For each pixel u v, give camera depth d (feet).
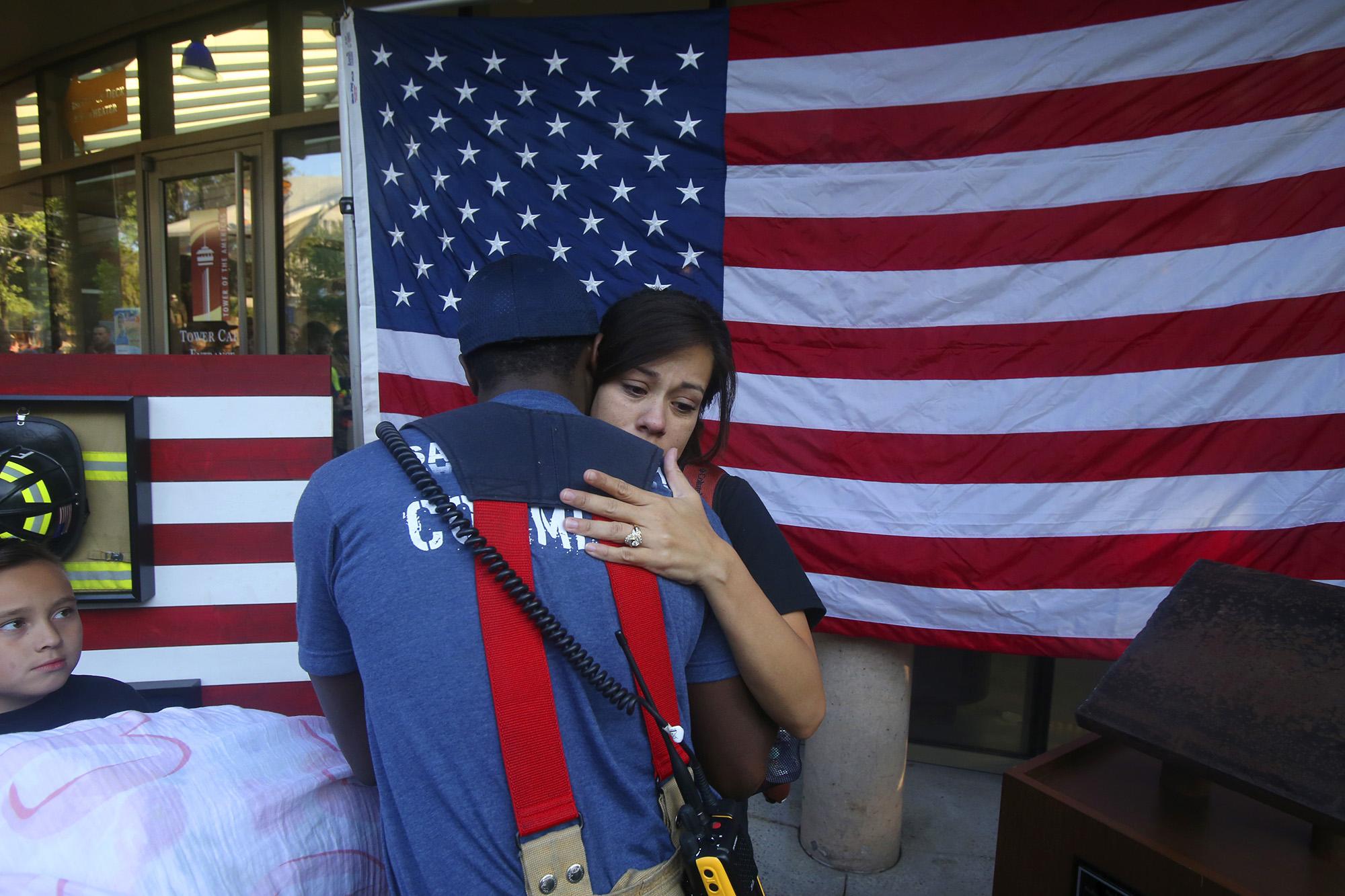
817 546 8.70
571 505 3.16
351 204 9.34
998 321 8.14
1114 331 7.83
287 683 7.33
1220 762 3.72
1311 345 7.29
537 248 9.30
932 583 8.40
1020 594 8.19
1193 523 7.69
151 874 3.43
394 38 9.57
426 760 2.91
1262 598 4.24
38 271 19.90
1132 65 7.64
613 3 12.06
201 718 4.32
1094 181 7.81
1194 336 7.61
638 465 3.49
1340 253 7.14
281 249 16.53
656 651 3.18
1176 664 4.19
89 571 6.87
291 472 7.18
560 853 2.90
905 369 8.41
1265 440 7.45
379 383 9.68
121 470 6.83
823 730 9.18
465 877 2.90
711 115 8.84
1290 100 7.23
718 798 3.74
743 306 8.83
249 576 7.21
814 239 8.61
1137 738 4.00
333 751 4.46
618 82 9.06
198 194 17.19
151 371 6.97
